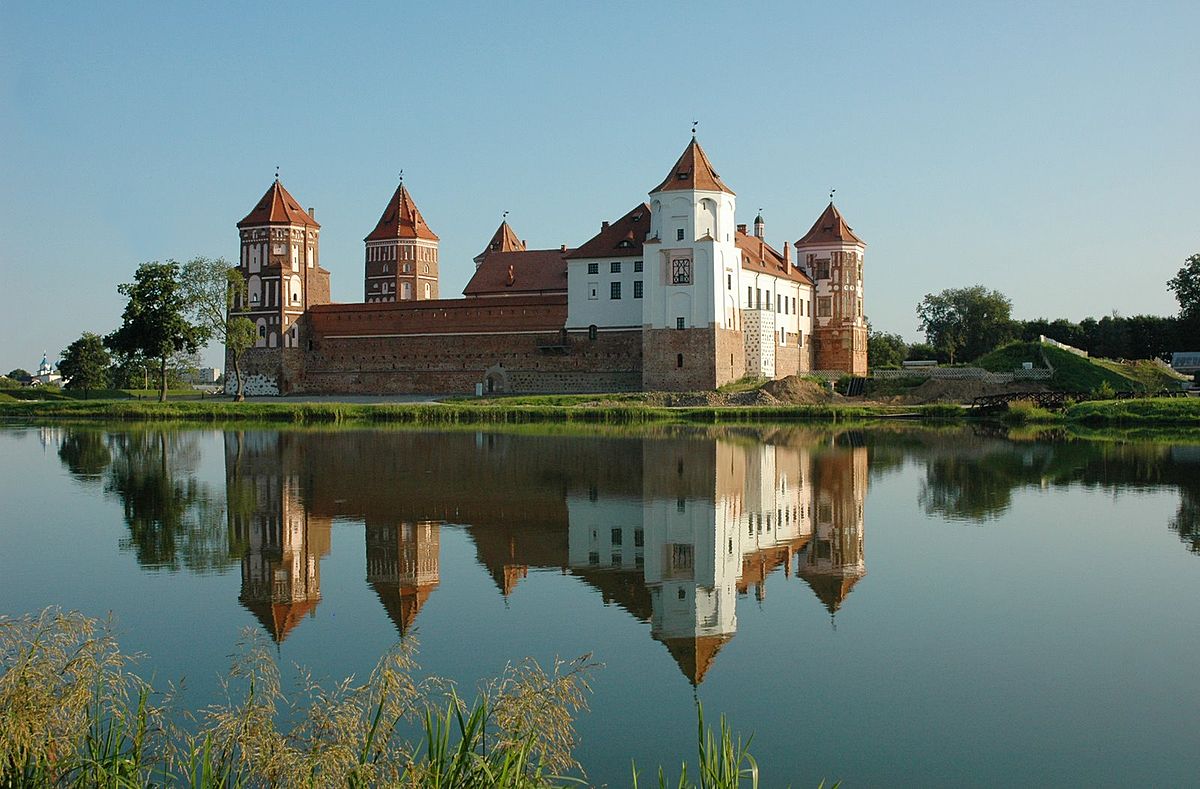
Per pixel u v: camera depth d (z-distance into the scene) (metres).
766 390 109.75
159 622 27.08
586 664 23.45
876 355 185.88
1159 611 27.70
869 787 17.52
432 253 169.62
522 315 122.81
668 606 28.55
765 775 17.97
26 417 105.50
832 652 24.44
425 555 35.12
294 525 40.56
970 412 97.88
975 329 194.25
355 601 29.19
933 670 23.14
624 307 118.31
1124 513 42.44
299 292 134.12
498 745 14.25
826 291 136.50
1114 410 90.31
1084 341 176.12
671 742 19.25
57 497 47.69
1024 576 31.66
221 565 33.59
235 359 124.50
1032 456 63.25
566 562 34.00
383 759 13.76
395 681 14.55
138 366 182.88
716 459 61.84
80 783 14.04
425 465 59.06
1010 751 18.91
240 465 59.59
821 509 43.84
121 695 17.53
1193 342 164.50
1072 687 22.08
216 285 121.62
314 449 68.62
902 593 29.72
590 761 18.44
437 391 126.75
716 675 22.86
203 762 13.80
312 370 133.38
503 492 48.66
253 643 25.28
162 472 56.59
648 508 44.31
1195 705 21.06
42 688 13.78
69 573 32.50
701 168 113.25
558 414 96.69
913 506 44.50
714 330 111.31
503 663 23.64
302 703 20.91
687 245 111.94
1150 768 18.23
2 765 13.14
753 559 34.34
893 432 81.75
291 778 12.86
